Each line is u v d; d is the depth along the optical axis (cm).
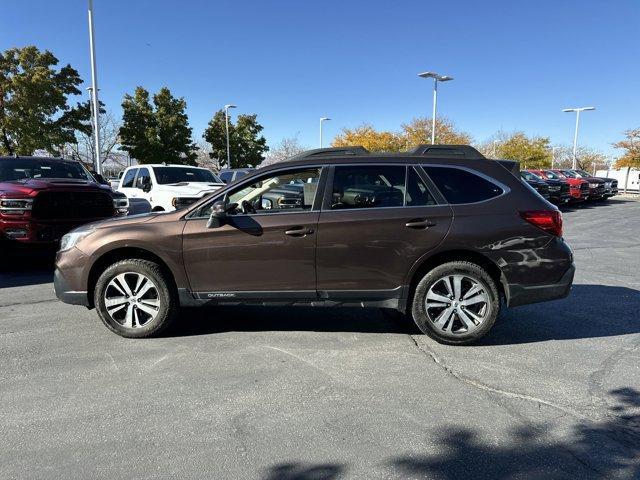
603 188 2680
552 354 432
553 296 446
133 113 4072
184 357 421
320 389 361
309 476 260
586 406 336
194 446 287
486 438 296
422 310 448
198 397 348
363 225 441
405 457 277
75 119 3456
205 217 457
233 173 1875
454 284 444
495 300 441
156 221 462
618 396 351
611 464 271
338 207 450
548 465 270
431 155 464
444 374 388
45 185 762
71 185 784
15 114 3127
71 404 337
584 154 6506
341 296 452
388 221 440
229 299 458
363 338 471
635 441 294
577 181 2411
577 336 480
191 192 1055
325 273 448
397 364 408
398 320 527
